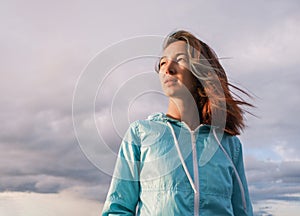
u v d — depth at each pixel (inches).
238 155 86.4
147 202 75.5
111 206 77.4
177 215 72.2
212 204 74.9
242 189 82.4
